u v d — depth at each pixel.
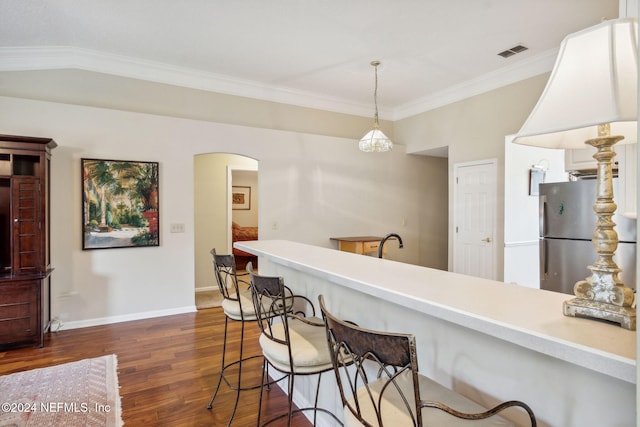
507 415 1.05
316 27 3.35
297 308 2.34
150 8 3.01
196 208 5.41
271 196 4.81
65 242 3.61
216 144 4.42
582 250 2.88
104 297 3.80
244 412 2.18
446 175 6.50
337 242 5.33
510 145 4.20
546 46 3.76
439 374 1.28
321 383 1.98
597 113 0.75
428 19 3.21
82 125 3.68
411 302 1.13
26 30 3.32
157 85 4.26
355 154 5.50
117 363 2.82
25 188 3.17
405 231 6.02
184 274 4.21
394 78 4.68
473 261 4.83
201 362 2.85
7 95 3.59
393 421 1.00
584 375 0.89
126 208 3.88
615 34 0.77
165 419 2.09
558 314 0.96
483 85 4.67
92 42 3.63
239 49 3.81
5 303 3.05
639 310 0.62
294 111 5.21
